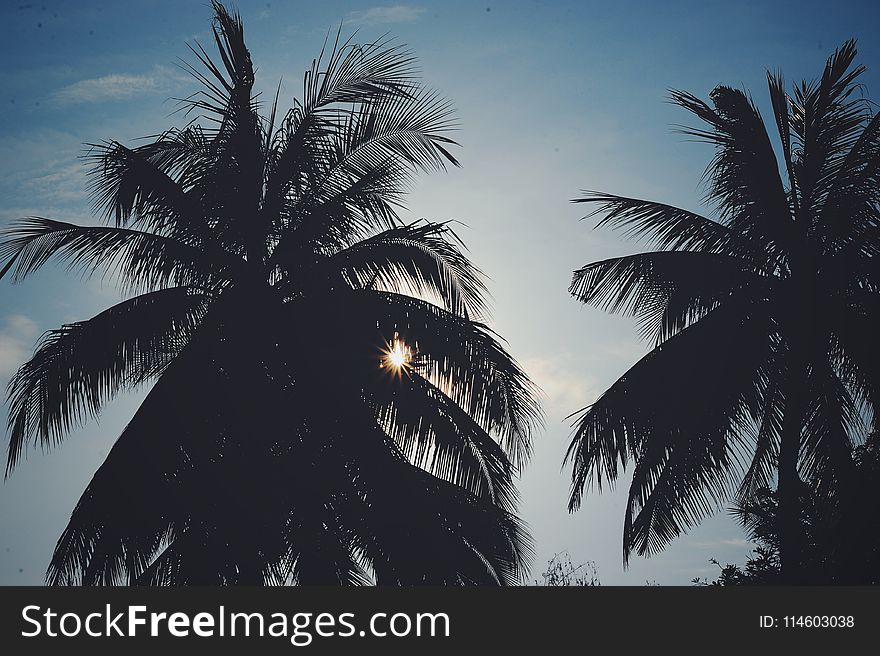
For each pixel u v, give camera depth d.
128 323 17.80
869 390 20.05
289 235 18.73
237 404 17.41
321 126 18.81
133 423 17.16
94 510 16.77
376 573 17.81
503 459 18.42
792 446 19.86
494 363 18.25
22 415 17.39
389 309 18.19
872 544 18.78
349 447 17.56
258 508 17.11
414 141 19.02
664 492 20.11
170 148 18.67
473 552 18.44
